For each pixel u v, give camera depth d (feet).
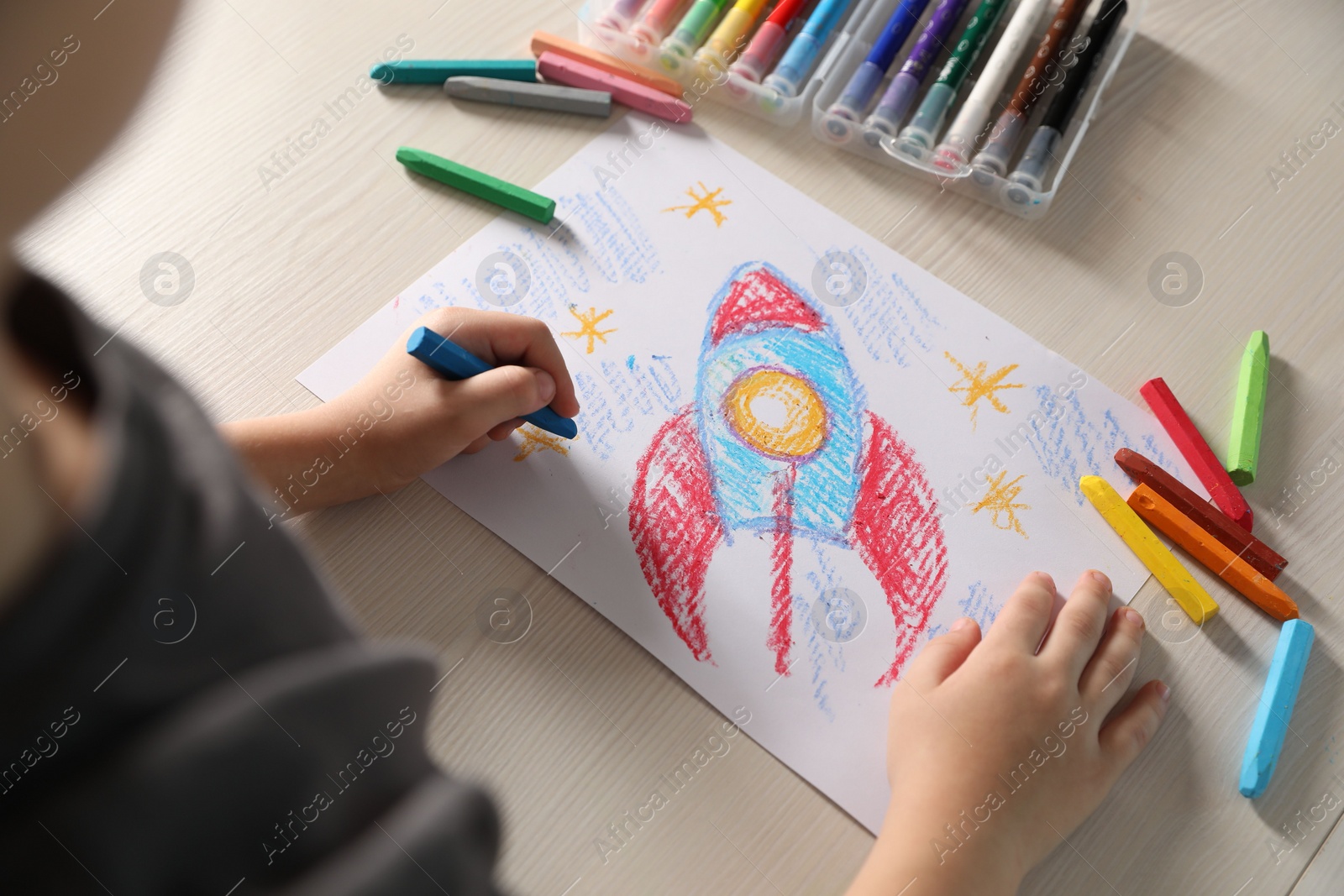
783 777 1.61
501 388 1.75
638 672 1.69
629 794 1.59
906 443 1.89
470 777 1.58
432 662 1.68
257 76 2.29
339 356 1.97
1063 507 1.84
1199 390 1.95
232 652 1.31
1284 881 1.55
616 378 1.96
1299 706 1.68
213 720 1.26
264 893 1.29
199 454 1.33
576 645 1.71
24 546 1.04
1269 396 1.94
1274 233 2.09
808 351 1.97
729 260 2.07
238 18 2.36
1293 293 2.03
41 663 1.09
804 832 1.57
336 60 2.32
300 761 1.36
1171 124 2.22
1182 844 1.57
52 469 1.08
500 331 1.85
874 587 1.76
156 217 2.11
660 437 1.90
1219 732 1.66
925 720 1.60
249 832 1.31
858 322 2.00
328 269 2.07
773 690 1.67
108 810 1.18
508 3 2.39
